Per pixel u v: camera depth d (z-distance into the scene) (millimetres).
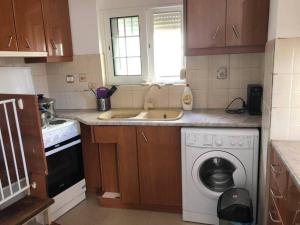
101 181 2729
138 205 2486
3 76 2363
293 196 1194
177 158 2256
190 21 2203
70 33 2865
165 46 2771
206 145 2072
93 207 2566
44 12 2506
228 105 2604
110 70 2975
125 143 2338
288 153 1457
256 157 2018
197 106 2693
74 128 2465
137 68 2914
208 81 2604
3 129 1947
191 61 2598
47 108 2410
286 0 1546
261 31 2061
